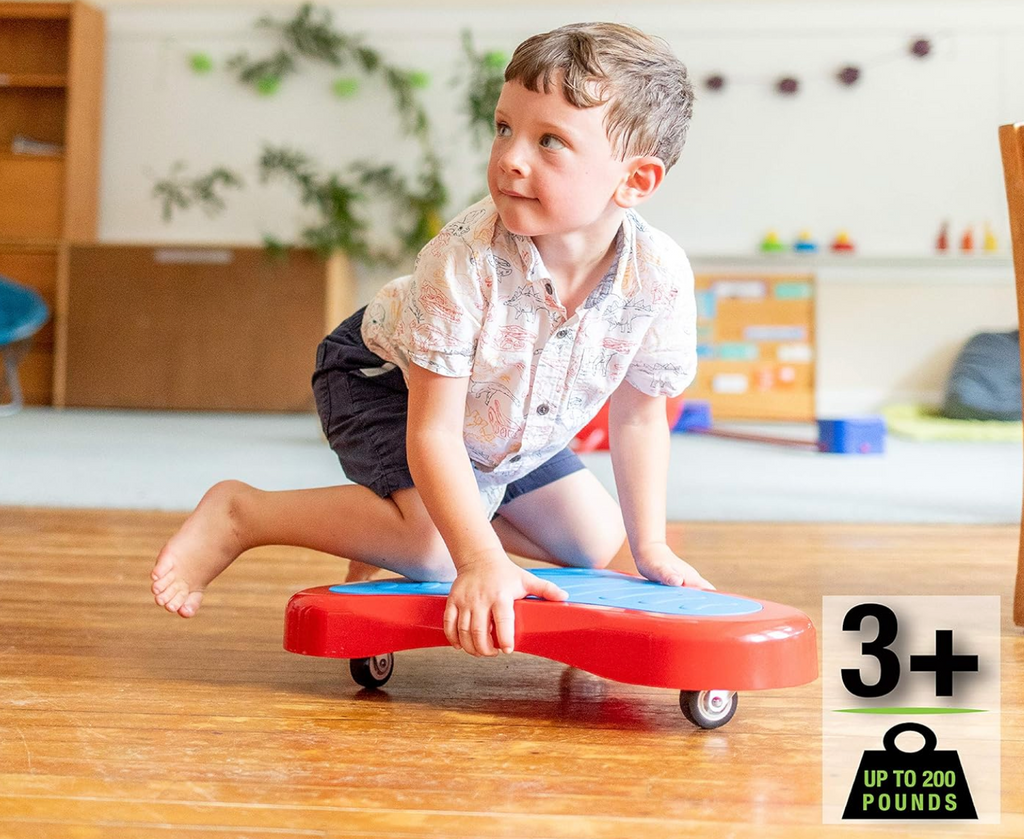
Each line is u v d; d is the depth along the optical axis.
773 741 0.74
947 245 4.99
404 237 5.06
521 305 0.89
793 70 5.07
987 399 4.54
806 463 3.00
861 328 5.02
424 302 0.89
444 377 0.89
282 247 4.75
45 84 5.05
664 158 0.85
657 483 0.97
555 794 0.63
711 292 5.02
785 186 5.09
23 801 0.61
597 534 1.09
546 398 0.93
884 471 2.80
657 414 0.99
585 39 0.80
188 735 0.74
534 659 1.00
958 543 1.72
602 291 0.89
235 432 3.78
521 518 1.11
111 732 0.74
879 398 5.03
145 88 5.30
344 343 1.08
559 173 0.79
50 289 4.89
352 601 0.87
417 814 0.60
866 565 1.50
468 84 5.18
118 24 5.29
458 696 0.86
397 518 0.97
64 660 0.95
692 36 5.10
